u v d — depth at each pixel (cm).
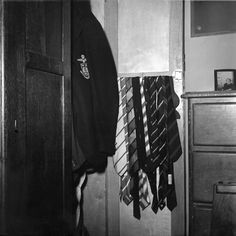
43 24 176
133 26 295
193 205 250
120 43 298
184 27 297
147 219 287
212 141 246
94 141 245
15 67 152
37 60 168
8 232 149
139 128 277
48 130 178
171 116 273
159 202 277
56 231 183
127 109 281
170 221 281
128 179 283
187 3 297
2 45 145
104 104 258
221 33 289
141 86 280
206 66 292
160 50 288
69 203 196
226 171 243
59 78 190
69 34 200
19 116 154
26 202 160
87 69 248
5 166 146
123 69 297
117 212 295
